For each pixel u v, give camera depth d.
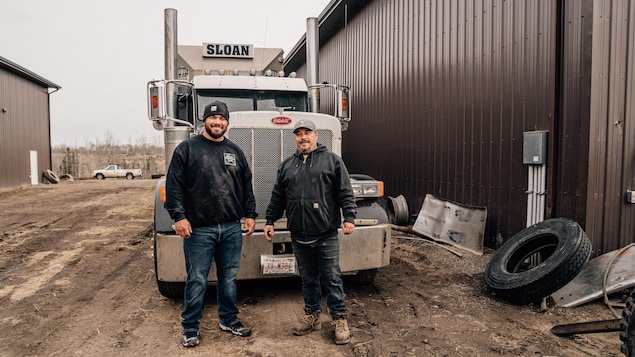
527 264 5.54
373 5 11.04
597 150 5.11
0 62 20.58
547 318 4.24
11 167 22.41
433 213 7.72
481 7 6.91
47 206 13.82
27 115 24.73
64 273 6.01
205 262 3.73
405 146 9.46
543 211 5.68
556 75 5.41
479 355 3.50
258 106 6.53
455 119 7.64
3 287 5.41
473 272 5.79
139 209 12.91
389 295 4.98
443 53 7.99
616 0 5.11
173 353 3.60
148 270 6.14
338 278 3.81
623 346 2.85
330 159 3.80
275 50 8.36
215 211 3.70
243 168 3.96
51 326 4.19
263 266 4.44
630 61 5.22
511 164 6.29
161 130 6.00
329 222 3.75
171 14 6.46
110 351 3.66
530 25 5.88
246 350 3.63
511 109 6.27
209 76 6.56
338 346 3.70
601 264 4.75
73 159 53.28
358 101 12.09
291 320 4.29
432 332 3.96
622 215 5.28
